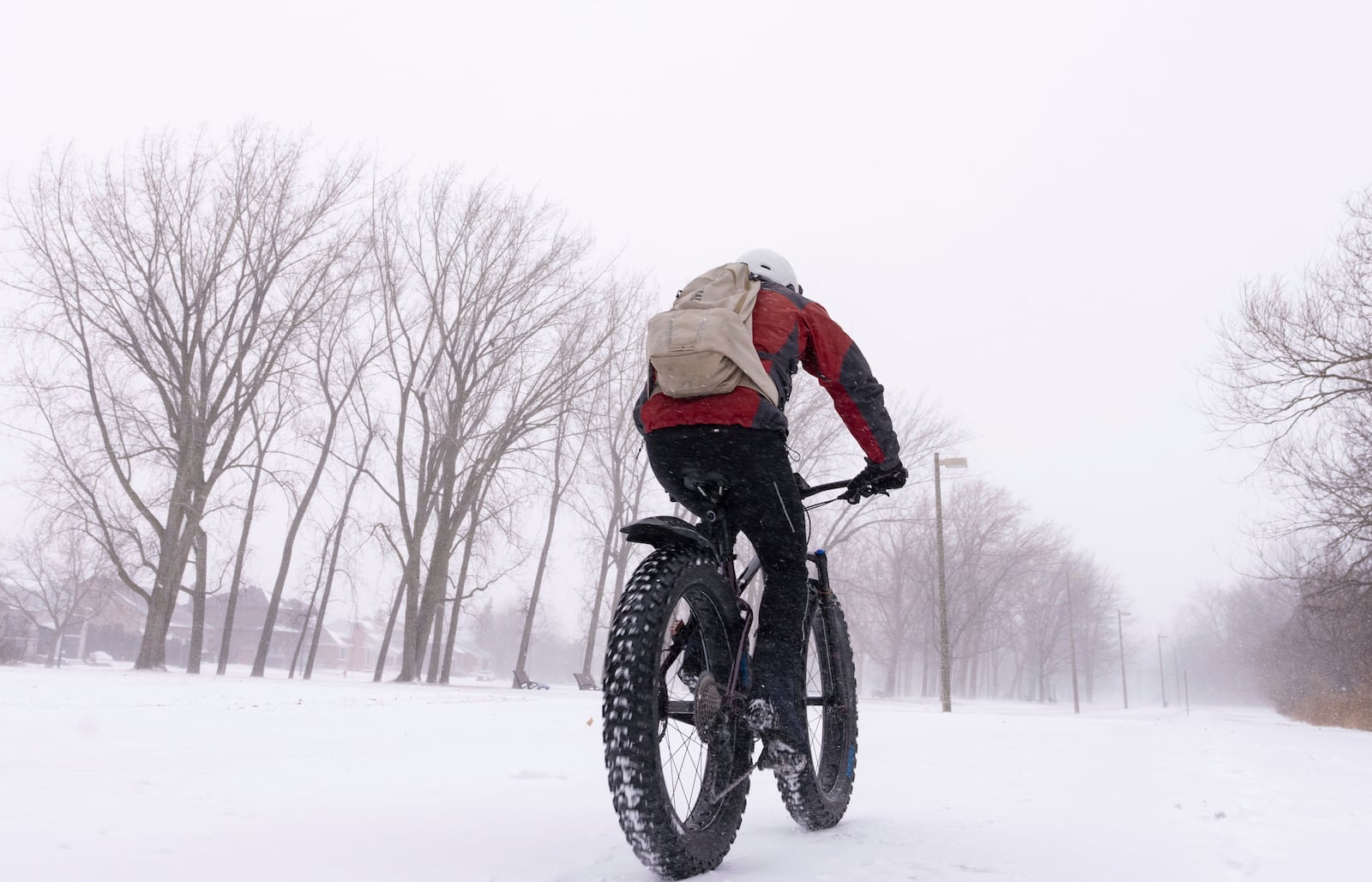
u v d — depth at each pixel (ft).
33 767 13.99
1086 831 10.02
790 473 8.65
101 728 22.88
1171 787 14.34
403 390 102.89
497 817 10.37
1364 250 65.26
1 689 39.86
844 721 11.06
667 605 7.63
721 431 8.19
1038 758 19.56
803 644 9.43
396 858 7.99
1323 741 32.45
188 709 31.37
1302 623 86.12
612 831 9.58
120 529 90.89
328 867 7.60
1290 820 10.84
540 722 28.89
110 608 246.06
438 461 100.48
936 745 23.44
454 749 18.85
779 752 8.51
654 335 8.39
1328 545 69.97
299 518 98.43
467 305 101.19
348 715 30.32
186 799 11.06
